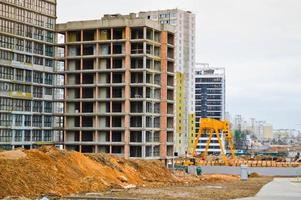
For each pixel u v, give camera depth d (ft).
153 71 464.65
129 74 455.63
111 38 463.42
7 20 431.43
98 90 465.47
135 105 461.37
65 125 472.03
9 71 431.43
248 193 249.14
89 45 472.85
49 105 472.85
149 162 354.95
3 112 419.95
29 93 448.65
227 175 467.11
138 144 447.01
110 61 461.78
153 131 461.37
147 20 457.68
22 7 445.37
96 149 458.09
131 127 453.99
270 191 265.34
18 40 442.09
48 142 462.19
